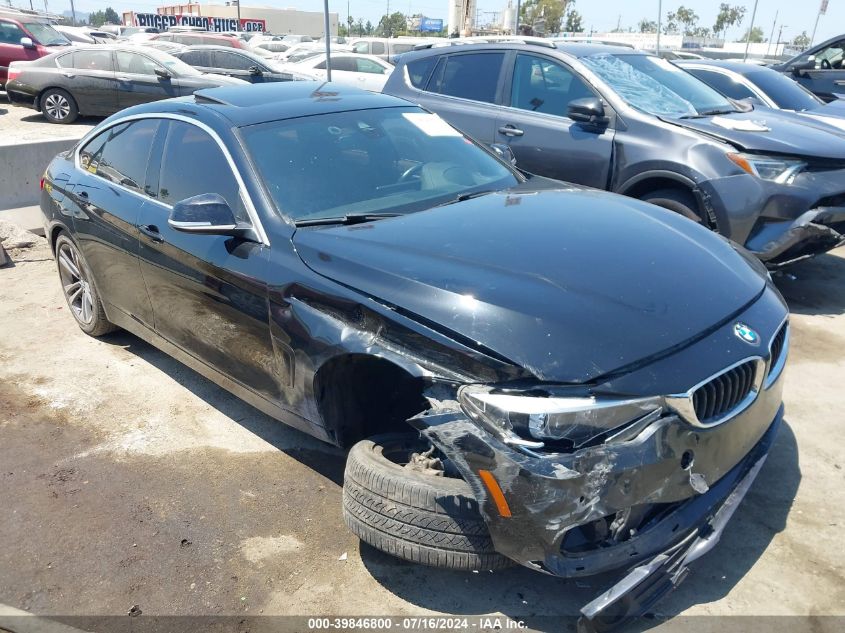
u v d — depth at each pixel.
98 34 31.70
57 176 4.99
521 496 2.22
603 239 2.97
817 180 4.94
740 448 2.59
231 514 3.27
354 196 3.47
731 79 8.80
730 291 2.77
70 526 3.22
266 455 3.73
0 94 19.23
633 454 2.22
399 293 2.67
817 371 4.44
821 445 3.64
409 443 2.89
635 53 6.44
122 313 4.54
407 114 4.21
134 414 4.16
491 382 2.36
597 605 2.29
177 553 3.04
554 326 2.38
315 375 2.94
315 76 16.92
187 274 3.64
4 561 3.02
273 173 3.45
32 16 17.64
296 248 3.11
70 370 4.70
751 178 4.94
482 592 2.78
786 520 3.10
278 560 2.98
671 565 2.42
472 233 3.00
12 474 3.61
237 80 14.55
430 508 2.46
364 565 2.95
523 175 4.19
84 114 14.54
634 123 5.46
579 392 2.25
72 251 4.93
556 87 6.04
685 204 5.25
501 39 6.68
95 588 2.86
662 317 2.49
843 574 2.79
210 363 3.78
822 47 11.26
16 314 5.61
